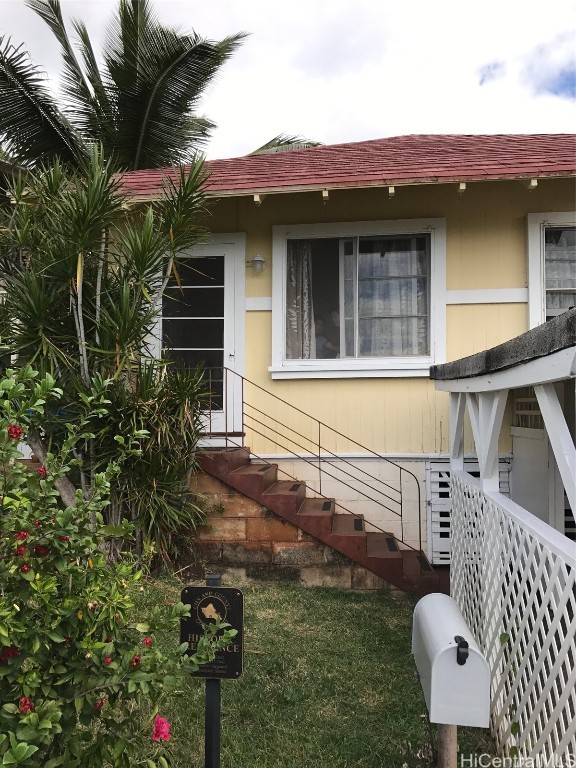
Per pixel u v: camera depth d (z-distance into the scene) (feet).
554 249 19.67
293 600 15.38
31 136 40.19
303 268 20.53
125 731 6.57
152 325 17.97
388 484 19.63
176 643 11.96
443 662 7.41
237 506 17.11
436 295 19.63
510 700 8.79
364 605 15.08
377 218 19.98
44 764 5.71
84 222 14.07
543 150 20.89
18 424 6.39
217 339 20.98
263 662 11.75
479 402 12.05
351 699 10.44
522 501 18.19
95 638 6.34
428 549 19.22
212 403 20.81
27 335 14.37
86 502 6.55
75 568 6.06
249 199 20.65
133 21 40.45
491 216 19.54
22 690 5.68
